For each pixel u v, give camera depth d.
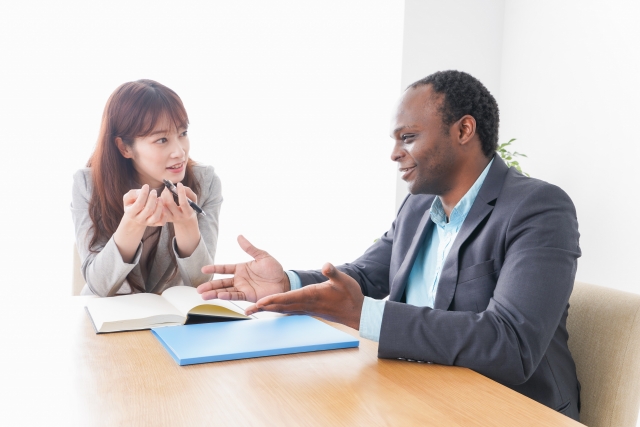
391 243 1.48
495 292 0.98
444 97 1.15
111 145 1.56
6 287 2.56
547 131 3.01
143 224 1.33
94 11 2.62
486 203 1.14
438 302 1.14
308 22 3.08
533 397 1.04
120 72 2.67
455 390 0.76
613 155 2.63
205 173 1.76
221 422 0.63
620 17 2.60
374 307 0.92
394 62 3.21
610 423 1.10
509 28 3.28
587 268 2.76
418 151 1.17
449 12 3.22
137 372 0.80
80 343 0.94
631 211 2.54
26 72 2.53
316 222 3.19
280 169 3.09
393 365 0.86
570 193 2.86
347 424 0.64
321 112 3.14
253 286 1.14
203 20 2.86
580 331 1.18
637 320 1.10
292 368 0.83
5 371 0.80
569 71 2.88
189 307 1.09
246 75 2.98
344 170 3.21
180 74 2.82
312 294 0.93
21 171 2.55
